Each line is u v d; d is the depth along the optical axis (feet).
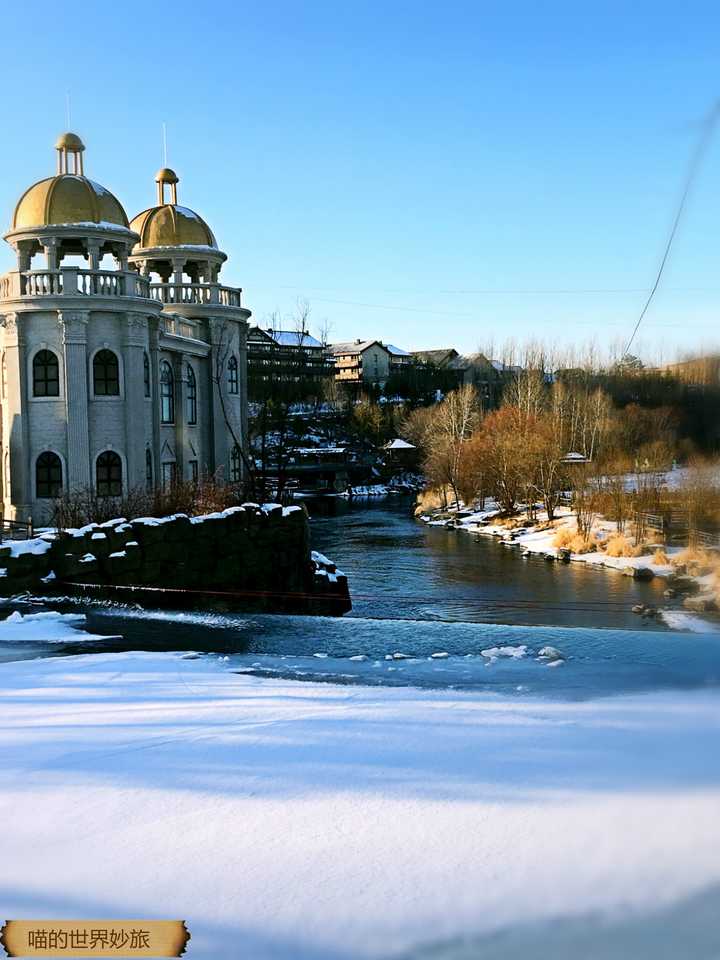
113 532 75.46
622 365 339.57
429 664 51.52
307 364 441.27
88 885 19.22
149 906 18.22
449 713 34.63
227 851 20.77
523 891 18.57
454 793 24.35
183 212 152.56
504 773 26.00
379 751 28.73
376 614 100.27
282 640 59.62
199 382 148.46
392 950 16.48
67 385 110.63
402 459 351.46
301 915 17.76
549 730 31.27
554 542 164.86
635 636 61.67
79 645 56.18
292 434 367.04
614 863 19.67
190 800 24.23
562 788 24.49
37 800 24.41
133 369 114.42
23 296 109.40
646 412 233.35
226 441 152.05
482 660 52.95
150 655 51.60
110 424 113.29
